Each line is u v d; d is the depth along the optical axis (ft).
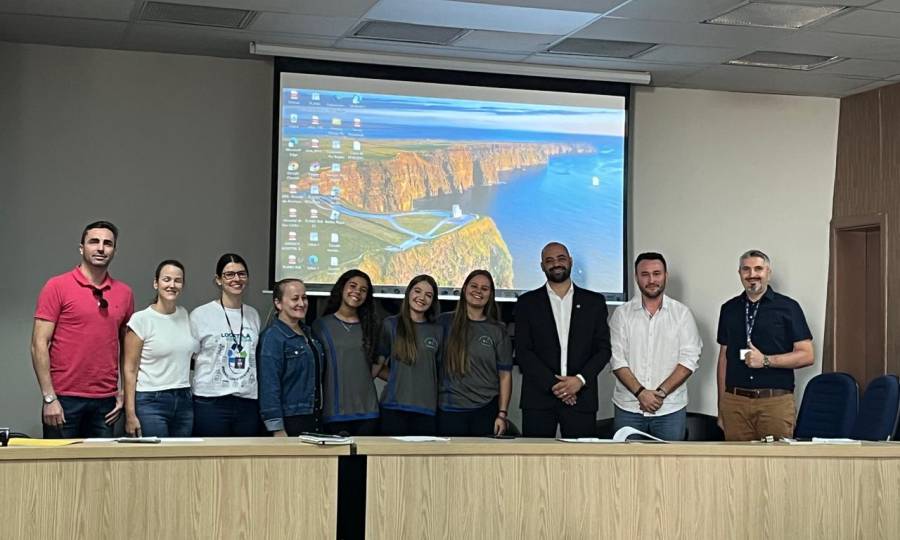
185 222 23.34
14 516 12.46
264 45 22.59
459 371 19.63
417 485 13.78
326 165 23.49
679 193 26.09
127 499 12.84
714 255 26.18
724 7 19.75
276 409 17.76
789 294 26.50
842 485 14.94
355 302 19.08
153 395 17.60
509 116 24.58
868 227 25.81
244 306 18.81
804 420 21.02
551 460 14.17
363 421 18.89
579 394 20.12
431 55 23.62
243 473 13.21
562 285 20.88
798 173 26.40
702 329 26.05
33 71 22.58
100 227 17.49
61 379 17.44
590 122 25.00
